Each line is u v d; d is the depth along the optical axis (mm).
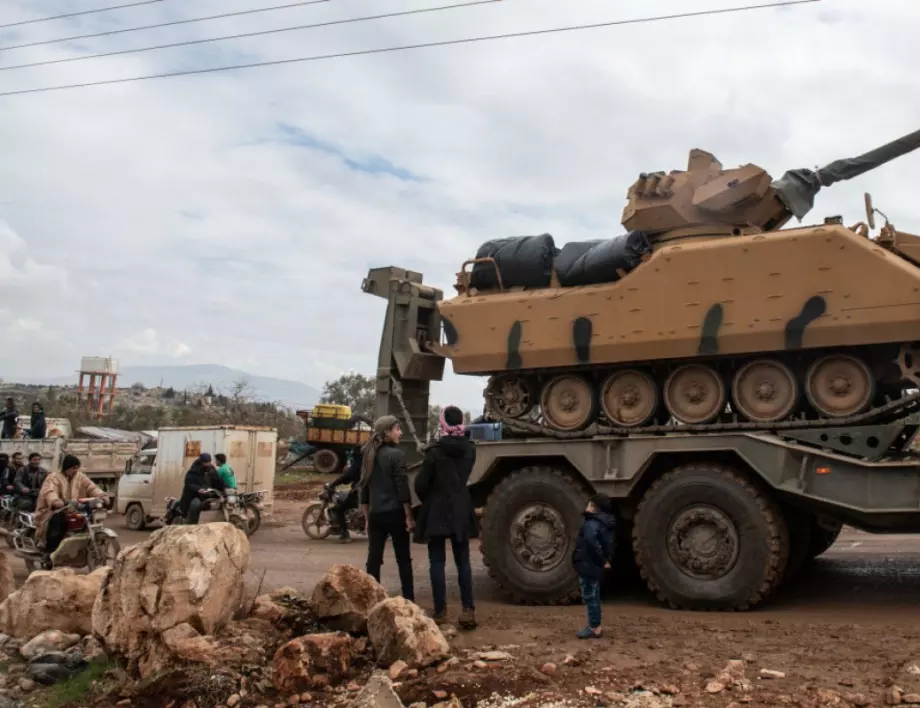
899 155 10578
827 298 8617
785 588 10086
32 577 7992
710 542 8859
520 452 10023
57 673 6883
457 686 5902
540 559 9656
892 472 8289
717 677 5789
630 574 11461
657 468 9602
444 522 7898
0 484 15945
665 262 9445
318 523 16797
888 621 7934
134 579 6695
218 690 6090
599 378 10359
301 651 6234
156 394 99250
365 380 61812
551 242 10805
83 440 23375
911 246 8945
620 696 5539
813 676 5832
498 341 10422
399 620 6512
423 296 11984
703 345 9195
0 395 67312
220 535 6992
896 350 8742
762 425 9102
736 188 10062
